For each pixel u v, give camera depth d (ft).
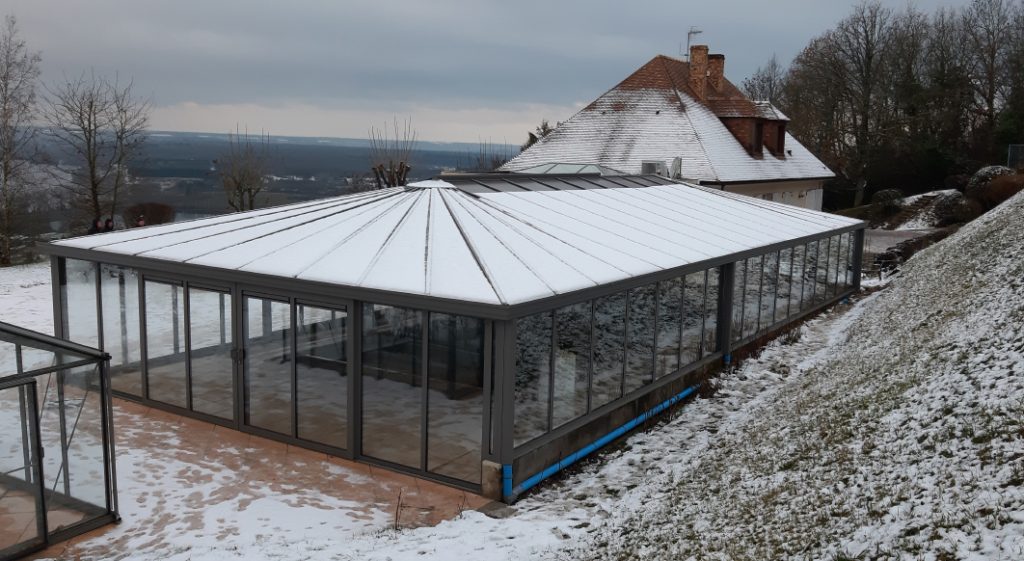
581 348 37.17
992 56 167.84
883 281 88.69
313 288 35.24
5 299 76.48
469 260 36.58
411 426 34.14
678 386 46.96
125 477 32.81
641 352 42.91
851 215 146.92
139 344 42.16
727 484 29.01
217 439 37.76
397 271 35.40
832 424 31.30
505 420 31.71
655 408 44.09
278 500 31.19
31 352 25.91
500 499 31.99
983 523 18.44
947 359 33.06
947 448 23.72
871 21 167.73
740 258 53.83
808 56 188.96
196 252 40.37
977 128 164.86
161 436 37.88
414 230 40.98
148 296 41.42
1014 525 17.79
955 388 28.60
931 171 160.04
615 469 36.06
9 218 110.93
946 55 172.04
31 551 26.03
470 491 32.81
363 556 25.30
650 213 59.06
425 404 33.60
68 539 27.17
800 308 68.85
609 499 32.09
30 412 26.03
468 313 31.76
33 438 26.13
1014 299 36.94
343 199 49.60
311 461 35.42
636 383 42.63
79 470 27.53
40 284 85.87
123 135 116.78
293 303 36.42
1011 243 53.52
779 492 25.98
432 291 32.96
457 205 45.83
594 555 25.05
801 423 33.71
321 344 35.91
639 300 42.29
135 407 42.14
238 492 31.83
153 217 124.16
